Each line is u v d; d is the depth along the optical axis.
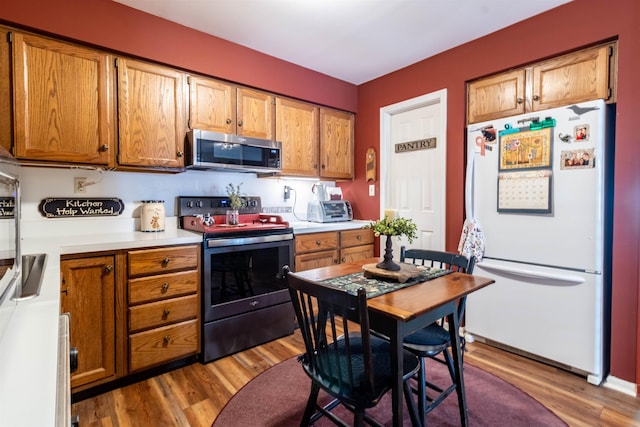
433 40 2.65
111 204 2.44
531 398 1.88
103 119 2.12
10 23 1.83
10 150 1.84
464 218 2.73
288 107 3.06
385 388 1.22
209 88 2.57
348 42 2.68
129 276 1.98
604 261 2.03
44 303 0.99
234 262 2.42
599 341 1.99
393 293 1.40
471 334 2.58
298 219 3.53
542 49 2.27
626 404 1.82
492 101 2.56
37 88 1.91
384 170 3.37
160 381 2.06
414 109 3.15
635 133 1.90
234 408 1.80
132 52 2.21
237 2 2.14
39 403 0.50
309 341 1.32
